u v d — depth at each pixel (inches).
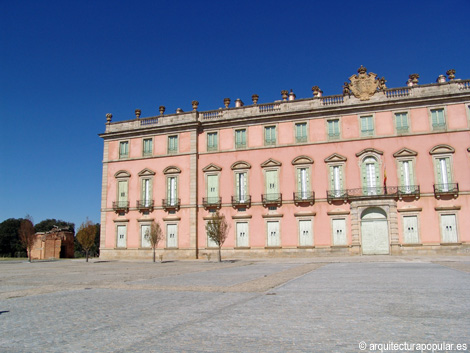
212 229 1711.4
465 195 1664.6
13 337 330.6
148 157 2129.7
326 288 605.0
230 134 2018.9
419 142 1744.6
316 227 1824.6
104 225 2166.6
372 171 1790.1
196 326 350.3
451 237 1662.2
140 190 2119.8
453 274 785.6
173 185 2066.9
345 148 1833.2
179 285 692.1
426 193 1707.7
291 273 919.7
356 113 1841.8
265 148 1946.4
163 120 2130.9
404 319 361.7
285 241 1859.0
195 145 2049.7
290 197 1877.5
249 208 1934.1
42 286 730.8
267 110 1979.6
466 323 342.0
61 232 3036.4
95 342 305.7
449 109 1729.8
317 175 1854.1
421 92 1771.7
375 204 1740.9
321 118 1887.3
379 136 1795.0
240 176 1975.9
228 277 847.7
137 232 2096.5
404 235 1711.4
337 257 1701.5
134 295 567.2
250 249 1902.1
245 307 442.9
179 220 2022.6
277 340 298.8
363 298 491.8
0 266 1690.5
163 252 2027.6
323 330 326.0
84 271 1181.1
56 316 417.1
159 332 331.3
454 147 1700.3
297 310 418.6
